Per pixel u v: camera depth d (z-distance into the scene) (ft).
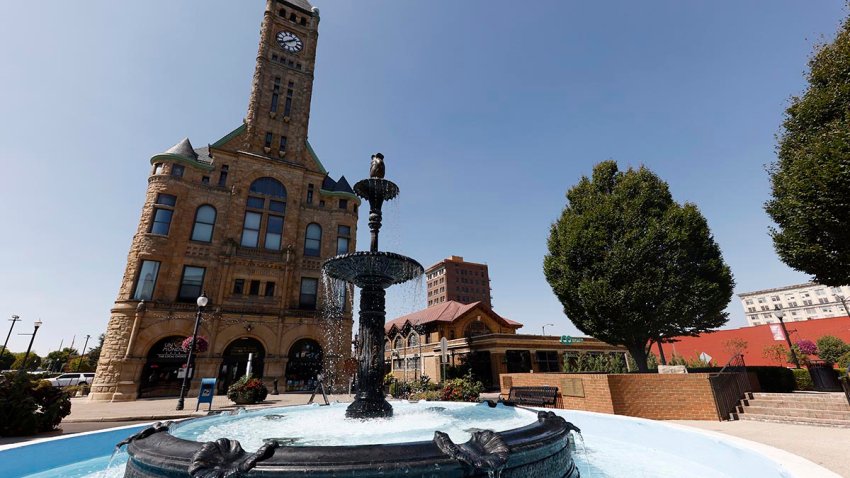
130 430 25.44
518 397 48.37
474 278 374.43
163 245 78.95
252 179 93.71
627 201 57.06
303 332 87.45
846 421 30.14
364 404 21.81
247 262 86.89
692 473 18.31
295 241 95.04
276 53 108.06
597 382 41.16
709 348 111.96
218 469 9.41
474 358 104.12
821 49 37.68
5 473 17.83
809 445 22.98
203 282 82.17
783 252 39.14
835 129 33.42
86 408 53.88
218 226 86.74
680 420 37.01
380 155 28.04
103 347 70.54
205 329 77.66
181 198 83.51
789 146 39.11
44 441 19.98
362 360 23.34
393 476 9.38
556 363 104.47
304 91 109.09
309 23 117.19
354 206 106.63
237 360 80.12
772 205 40.47
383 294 25.44
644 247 52.31
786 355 95.25
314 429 17.75
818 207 33.24
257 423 19.88
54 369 209.56
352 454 9.71
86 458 22.11
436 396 45.19
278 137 101.09
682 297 51.21
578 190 64.64
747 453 16.61
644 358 55.42
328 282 35.24
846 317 92.48
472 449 10.52
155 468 10.77
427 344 120.88
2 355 181.68
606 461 20.85
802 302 301.22
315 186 102.94
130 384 67.92
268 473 9.23
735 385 41.24
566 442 14.32
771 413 35.63
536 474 11.69
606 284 52.90
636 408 39.11
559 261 60.29
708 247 55.83
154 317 73.41
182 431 16.30
